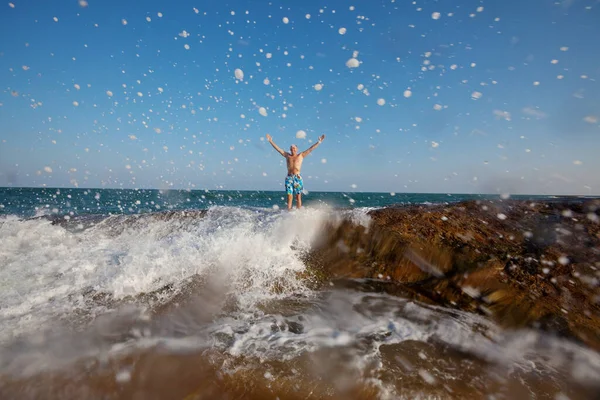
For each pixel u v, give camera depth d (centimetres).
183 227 457
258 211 477
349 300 305
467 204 429
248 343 230
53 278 336
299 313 281
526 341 247
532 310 266
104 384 185
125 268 341
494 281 295
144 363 204
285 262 359
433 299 303
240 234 397
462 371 212
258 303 297
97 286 315
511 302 277
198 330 248
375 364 212
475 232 362
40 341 227
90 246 431
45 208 975
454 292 303
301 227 397
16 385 184
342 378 196
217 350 220
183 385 186
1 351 215
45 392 179
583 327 248
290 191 595
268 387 186
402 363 215
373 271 345
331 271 351
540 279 291
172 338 235
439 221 384
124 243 435
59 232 477
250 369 200
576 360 227
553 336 247
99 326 249
